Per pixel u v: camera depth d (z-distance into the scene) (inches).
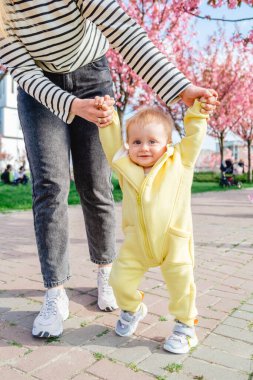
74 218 266.8
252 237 190.1
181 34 559.8
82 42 78.6
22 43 74.5
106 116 68.5
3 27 70.3
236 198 474.9
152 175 68.6
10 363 66.2
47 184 79.5
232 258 144.1
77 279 113.3
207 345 73.2
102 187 88.7
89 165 86.6
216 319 85.5
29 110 80.0
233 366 65.7
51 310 77.3
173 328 73.6
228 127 856.3
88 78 84.3
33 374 62.9
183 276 68.8
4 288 105.4
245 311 90.4
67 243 83.6
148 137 70.2
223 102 770.2
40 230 81.0
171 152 70.1
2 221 246.1
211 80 731.4
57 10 70.6
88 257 142.9
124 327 75.8
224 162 919.0
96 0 69.1
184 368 64.9
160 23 458.6
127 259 71.4
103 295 88.5
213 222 248.2
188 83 68.5
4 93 1791.3
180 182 69.9
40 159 79.2
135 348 71.6
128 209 71.4
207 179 1048.2
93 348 71.4
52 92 70.1
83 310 89.0
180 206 69.9
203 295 101.6
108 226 90.4
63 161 81.0
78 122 85.0
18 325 81.5
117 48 71.8
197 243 173.8
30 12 70.6
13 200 391.5
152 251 69.1
